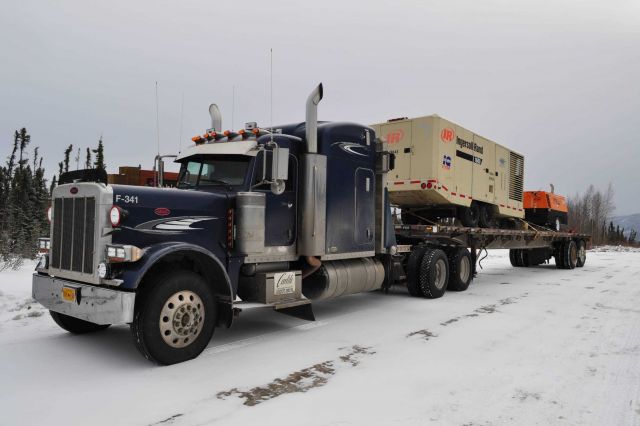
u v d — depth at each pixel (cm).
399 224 1063
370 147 804
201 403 388
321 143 696
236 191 595
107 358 506
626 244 6241
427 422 354
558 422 358
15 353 521
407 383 439
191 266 546
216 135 655
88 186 494
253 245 575
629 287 1151
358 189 768
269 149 613
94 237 483
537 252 1744
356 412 371
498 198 1316
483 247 1224
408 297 958
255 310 803
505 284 1208
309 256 664
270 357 519
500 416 367
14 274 1067
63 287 515
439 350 554
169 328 479
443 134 1045
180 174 669
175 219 529
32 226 1683
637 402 398
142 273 454
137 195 502
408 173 1048
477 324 698
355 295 982
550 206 1709
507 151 1377
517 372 475
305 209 661
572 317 757
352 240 749
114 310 454
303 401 394
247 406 382
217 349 550
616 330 665
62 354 519
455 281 1038
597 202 6316
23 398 395
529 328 674
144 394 405
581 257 1845
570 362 511
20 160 2959
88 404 383
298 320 721
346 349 555
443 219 1175
